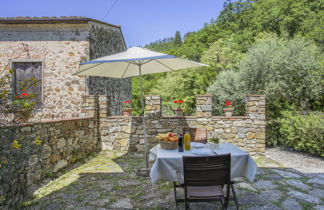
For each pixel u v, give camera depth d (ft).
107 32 29.35
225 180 7.72
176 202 9.22
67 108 23.79
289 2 52.03
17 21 22.94
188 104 48.70
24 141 8.20
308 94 25.46
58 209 9.04
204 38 69.87
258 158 17.94
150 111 20.01
